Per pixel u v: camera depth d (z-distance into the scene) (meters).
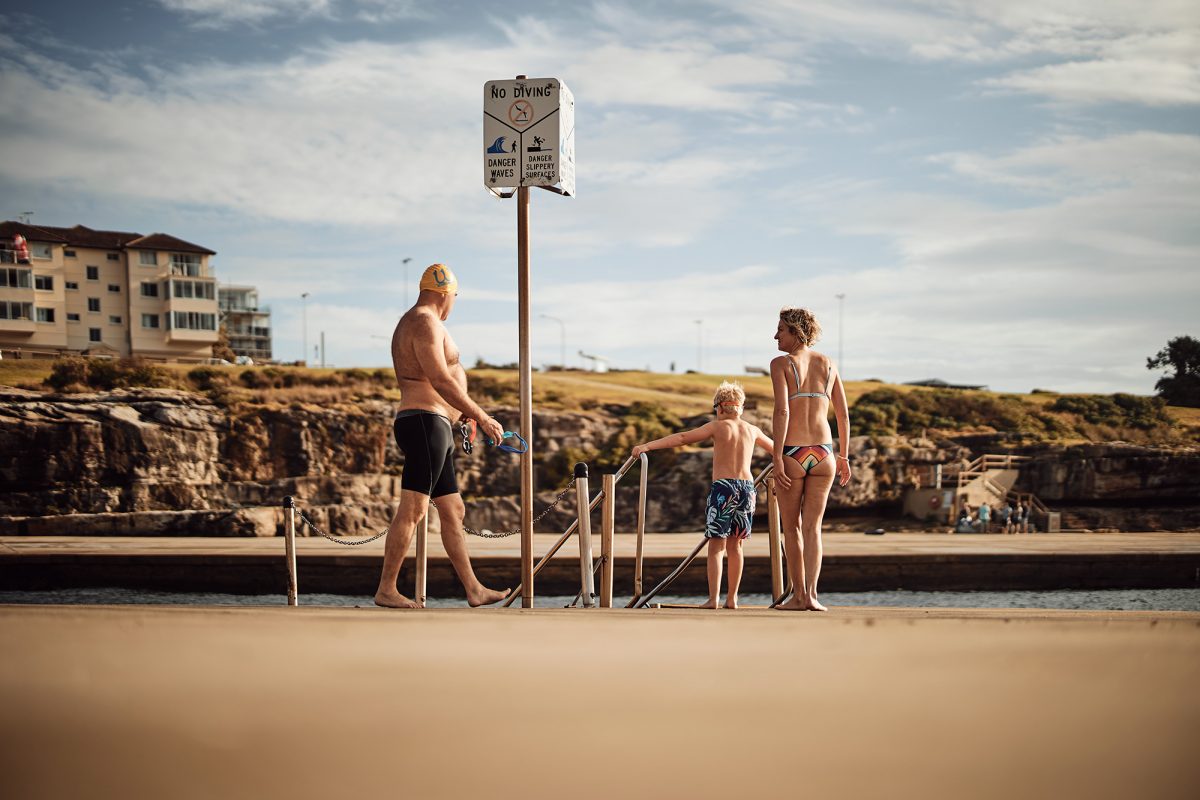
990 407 55.75
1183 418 58.31
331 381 53.25
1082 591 16.73
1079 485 45.12
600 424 49.53
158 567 16.95
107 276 81.88
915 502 44.88
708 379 73.69
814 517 5.39
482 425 5.79
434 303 5.84
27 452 42.19
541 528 44.09
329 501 44.78
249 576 16.52
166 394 46.53
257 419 46.53
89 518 38.06
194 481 44.44
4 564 17.17
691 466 45.81
